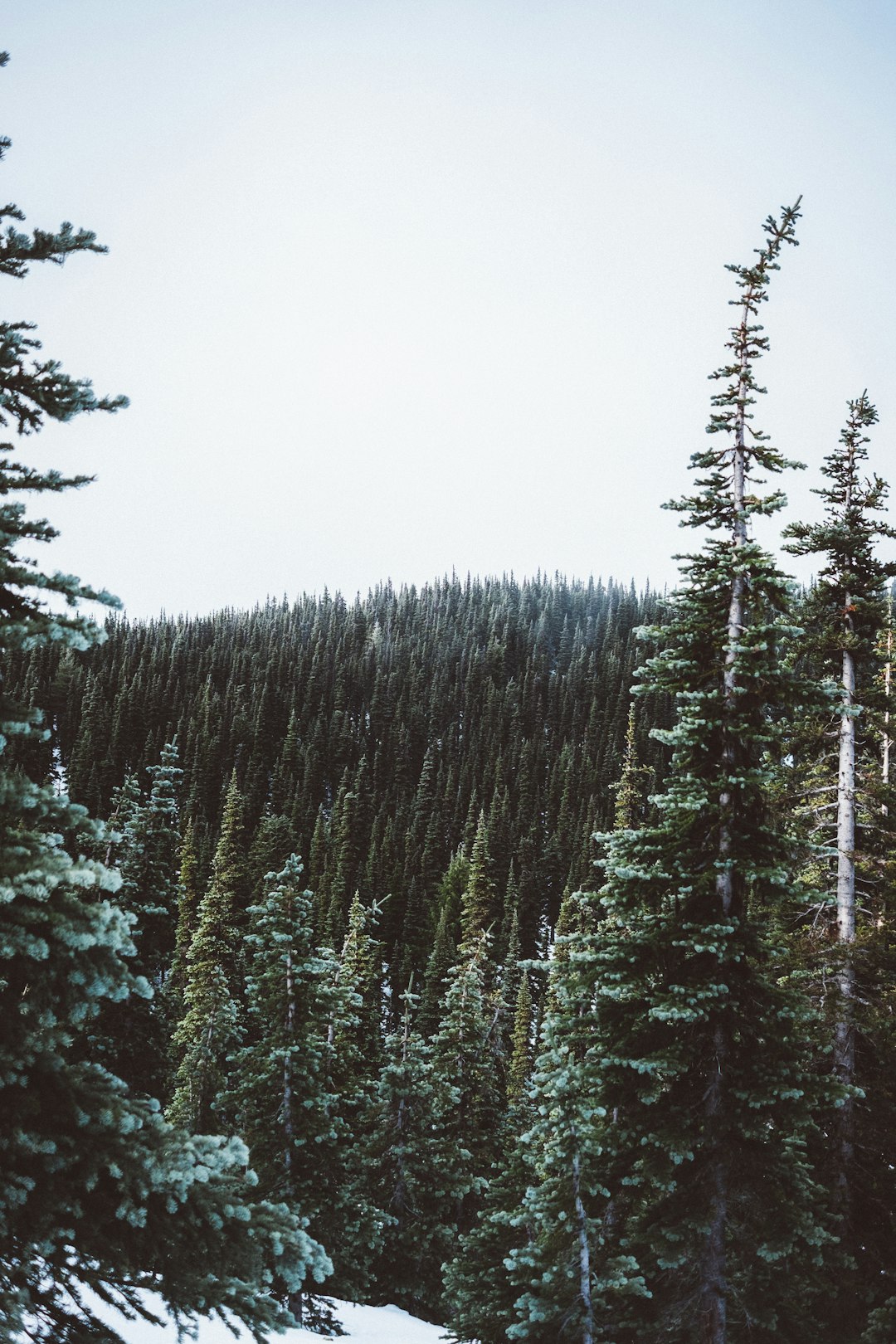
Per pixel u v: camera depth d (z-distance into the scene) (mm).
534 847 87688
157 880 20656
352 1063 27891
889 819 15578
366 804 96812
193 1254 6562
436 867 82000
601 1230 12586
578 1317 11727
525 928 73750
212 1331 12383
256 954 22078
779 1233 11438
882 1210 12945
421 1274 24578
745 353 13328
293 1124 20328
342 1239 20781
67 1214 6320
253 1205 6934
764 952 12094
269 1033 21969
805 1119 11438
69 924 6094
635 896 12602
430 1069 26328
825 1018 14016
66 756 103688
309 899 22328
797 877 16047
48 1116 6469
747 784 12070
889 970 14383
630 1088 12297
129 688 120188
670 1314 11836
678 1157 11195
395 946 69000
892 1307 11633
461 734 142000
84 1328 6574
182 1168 6332
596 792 101000
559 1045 12828
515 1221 12312
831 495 16719
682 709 12992
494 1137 26562
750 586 12539
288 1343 15695
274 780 109062
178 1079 25203
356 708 151375
